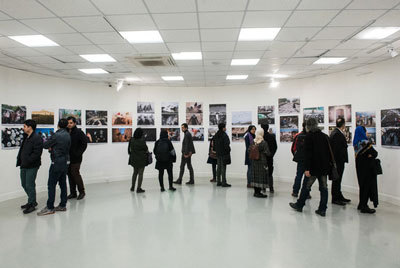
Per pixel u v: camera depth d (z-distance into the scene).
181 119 8.69
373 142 5.73
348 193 6.11
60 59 5.39
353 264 2.80
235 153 8.49
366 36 4.20
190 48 4.75
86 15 3.40
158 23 3.66
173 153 6.31
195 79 7.53
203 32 4.00
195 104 8.72
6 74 5.85
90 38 4.23
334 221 4.13
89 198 5.68
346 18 3.53
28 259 2.95
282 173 7.75
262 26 3.79
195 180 7.80
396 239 3.44
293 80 7.61
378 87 5.64
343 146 5.04
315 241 3.38
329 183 6.68
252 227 3.89
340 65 5.96
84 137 5.65
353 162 6.18
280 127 7.81
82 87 7.54
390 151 5.33
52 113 6.86
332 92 6.77
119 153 8.13
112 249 3.19
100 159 7.80
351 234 3.61
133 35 4.15
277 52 5.01
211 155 7.38
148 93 8.52
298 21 3.62
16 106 6.03
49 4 3.10
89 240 3.46
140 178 6.22
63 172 4.74
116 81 7.69
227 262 2.86
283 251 3.11
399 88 5.18
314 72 6.68
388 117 5.39
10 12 3.29
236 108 8.48
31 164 4.69
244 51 4.94
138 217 4.37
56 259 2.95
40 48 4.68
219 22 3.64
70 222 4.14
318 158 4.28
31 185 4.71
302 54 5.13
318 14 3.40
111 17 3.46
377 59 5.47
